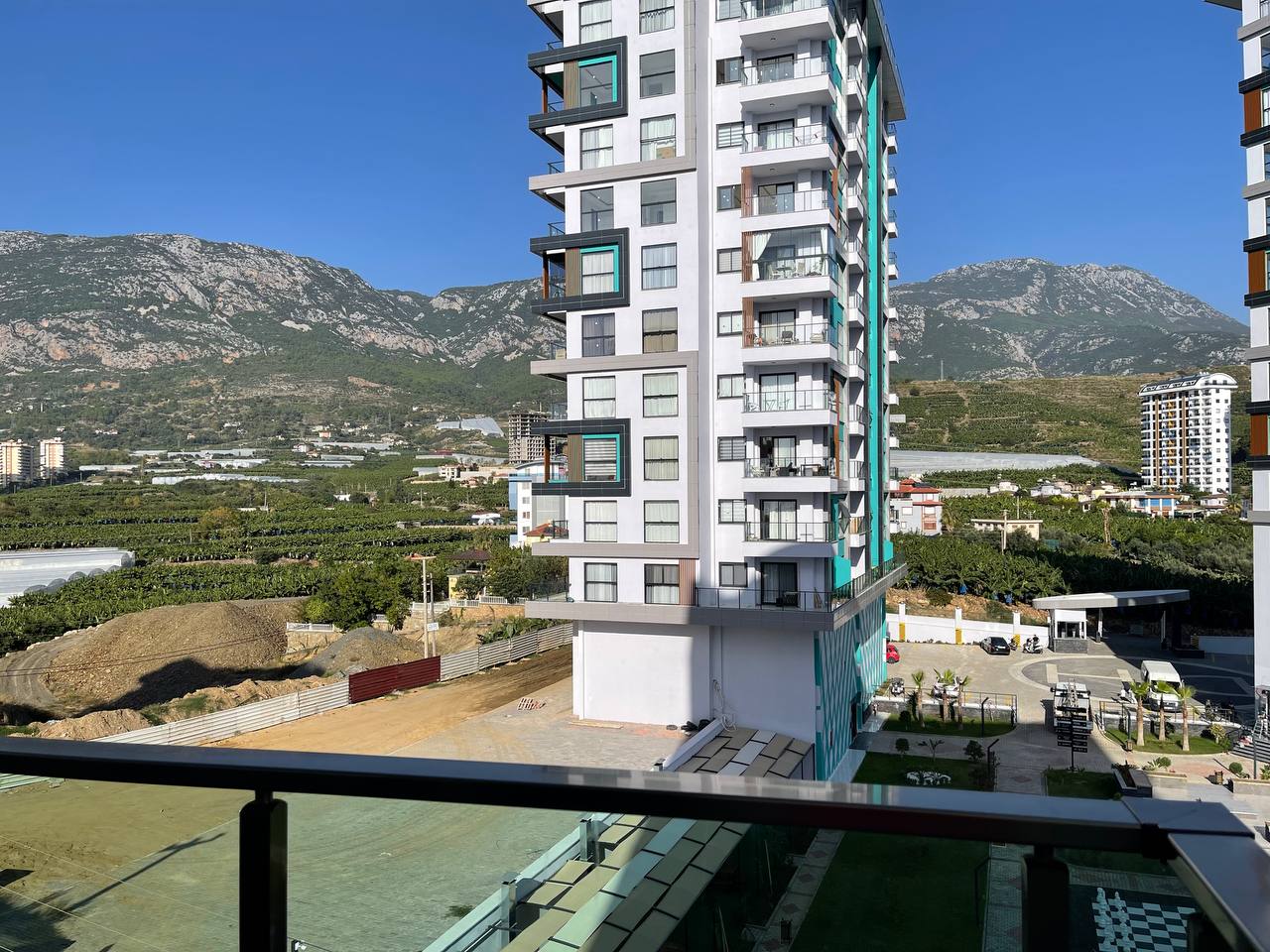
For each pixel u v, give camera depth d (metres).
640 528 41.22
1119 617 79.19
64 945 4.04
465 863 5.03
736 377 40.50
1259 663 46.06
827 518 39.31
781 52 40.59
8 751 3.64
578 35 43.00
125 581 100.00
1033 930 2.72
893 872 3.70
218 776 3.44
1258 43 47.56
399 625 81.94
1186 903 2.48
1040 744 45.41
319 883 4.70
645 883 4.73
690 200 40.72
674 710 41.00
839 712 43.22
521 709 45.06
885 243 59.44
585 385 42.44
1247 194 47.25
